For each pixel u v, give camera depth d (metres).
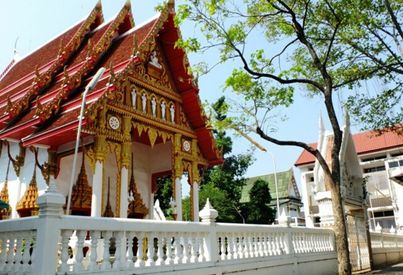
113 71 13.34
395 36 15.42
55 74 16.42
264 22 14.84
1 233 7.61
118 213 13.09
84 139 12.97
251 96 13.83
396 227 46.22
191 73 16.67
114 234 7.79
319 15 15.03
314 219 50.91
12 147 14.95
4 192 14.40
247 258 11.21
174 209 15.98
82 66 14.76
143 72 15.52
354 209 19.72
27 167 14.04
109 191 15.90
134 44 14.12
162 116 16.11
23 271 6.80
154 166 19.28
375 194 50.00
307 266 14.37
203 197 37.94
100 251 9.40
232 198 40.41
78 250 7.10
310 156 55.72
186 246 9.34
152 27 15.19
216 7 13.59
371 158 53.47
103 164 12.79
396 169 48.44
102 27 17.97
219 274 9.97
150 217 18.69
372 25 15.01
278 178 63.41
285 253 13.21
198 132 17.78
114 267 7.55
